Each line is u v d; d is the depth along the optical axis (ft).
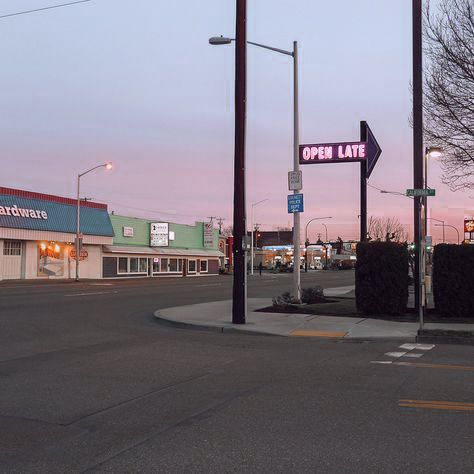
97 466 14.84
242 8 49.42
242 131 48.83
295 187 64.34
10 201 132.98
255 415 19.74
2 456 15.66
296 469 14.55
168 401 21.90
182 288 110.83
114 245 173.47
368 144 64.13
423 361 31.48
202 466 14.80
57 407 21.09
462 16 49.16
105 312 61.16
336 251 491.31
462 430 17.89
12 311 59.62
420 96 52.60
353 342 40.06
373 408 20.65
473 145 52.95
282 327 46.37
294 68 65.92
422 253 46.21
